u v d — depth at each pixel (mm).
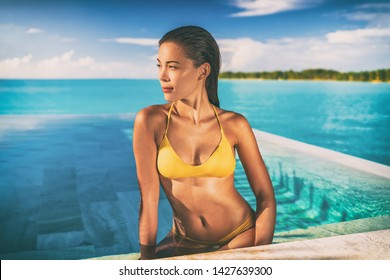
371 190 3746
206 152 1945
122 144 6699
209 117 1978
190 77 1871
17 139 6922
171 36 1855
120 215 3551
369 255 1798
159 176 1994
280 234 2584
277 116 17578
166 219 3467
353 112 17047
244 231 2096
